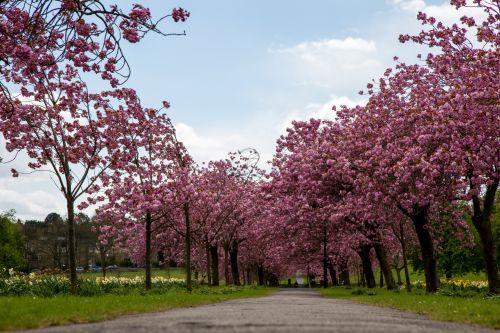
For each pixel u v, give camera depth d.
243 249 58.81
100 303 14.31
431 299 20.08
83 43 12.33
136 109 24.23
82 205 26.06
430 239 27.50
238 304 18.62
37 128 20.98
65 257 76.62
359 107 30.89
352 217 31.86
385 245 44.47
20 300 14.64
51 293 19.67
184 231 39.25
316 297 27.81
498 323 10.41
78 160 21.48
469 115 20.14
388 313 13.46
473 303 16.47
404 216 30.53
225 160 42.59
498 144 20.08
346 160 26.73
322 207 33.16
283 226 41.50
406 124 24.66
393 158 24.39
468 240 33.53
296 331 7.43
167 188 26.44
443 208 28.86
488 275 23.19
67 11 11.27
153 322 9.55
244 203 41.28
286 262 62.22
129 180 25.14
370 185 24.95
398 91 26.88
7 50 11.90
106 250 55.06
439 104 21.52
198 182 30.28
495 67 20.03
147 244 26.33
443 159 20.33
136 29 11.66
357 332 7.39
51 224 85.00
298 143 32.97
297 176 30.86
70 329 8.40
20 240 80.06
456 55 22.27
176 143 27.61
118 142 23.52
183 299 19.19
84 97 21.92
